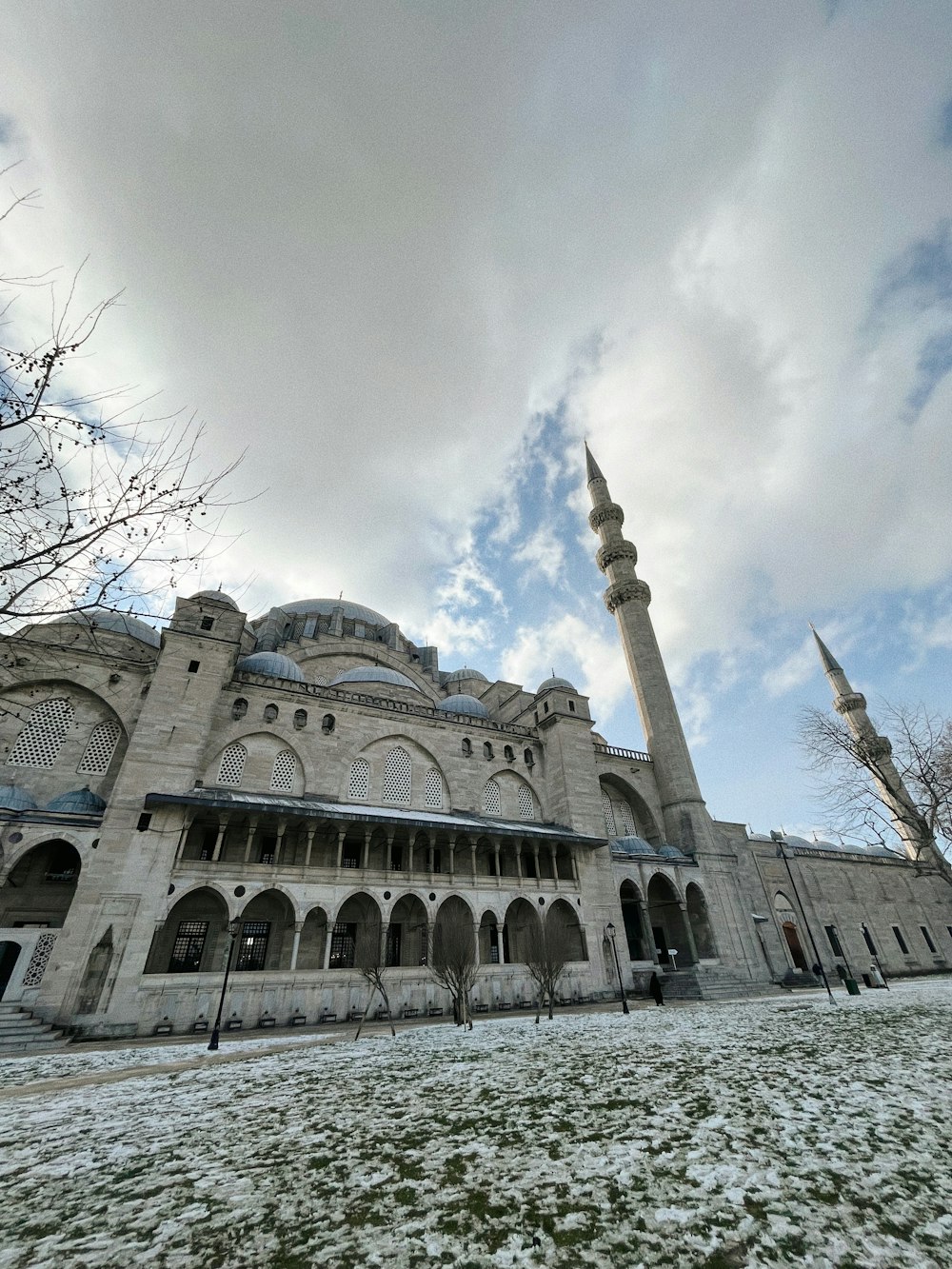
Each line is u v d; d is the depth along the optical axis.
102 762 33.22
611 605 65.38
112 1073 15.73
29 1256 5.88
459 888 34.97
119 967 25.39
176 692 32.81
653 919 50.25
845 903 62.28
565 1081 12.71
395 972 30.44
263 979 27.41
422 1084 12.88
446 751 43.84
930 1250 5.43
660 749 55.84
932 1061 13.41
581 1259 5.56
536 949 27.95
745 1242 5.72
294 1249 5.90
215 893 30.30
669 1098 11.05
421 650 68.19
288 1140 9.24
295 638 54.47
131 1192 7.39
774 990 42.56
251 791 34.78
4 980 25.73
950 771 24.28
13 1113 11.48
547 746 48.53
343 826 33.78
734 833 58.00
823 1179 7.06
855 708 70.94
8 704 31.83
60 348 8.48
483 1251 5.77
